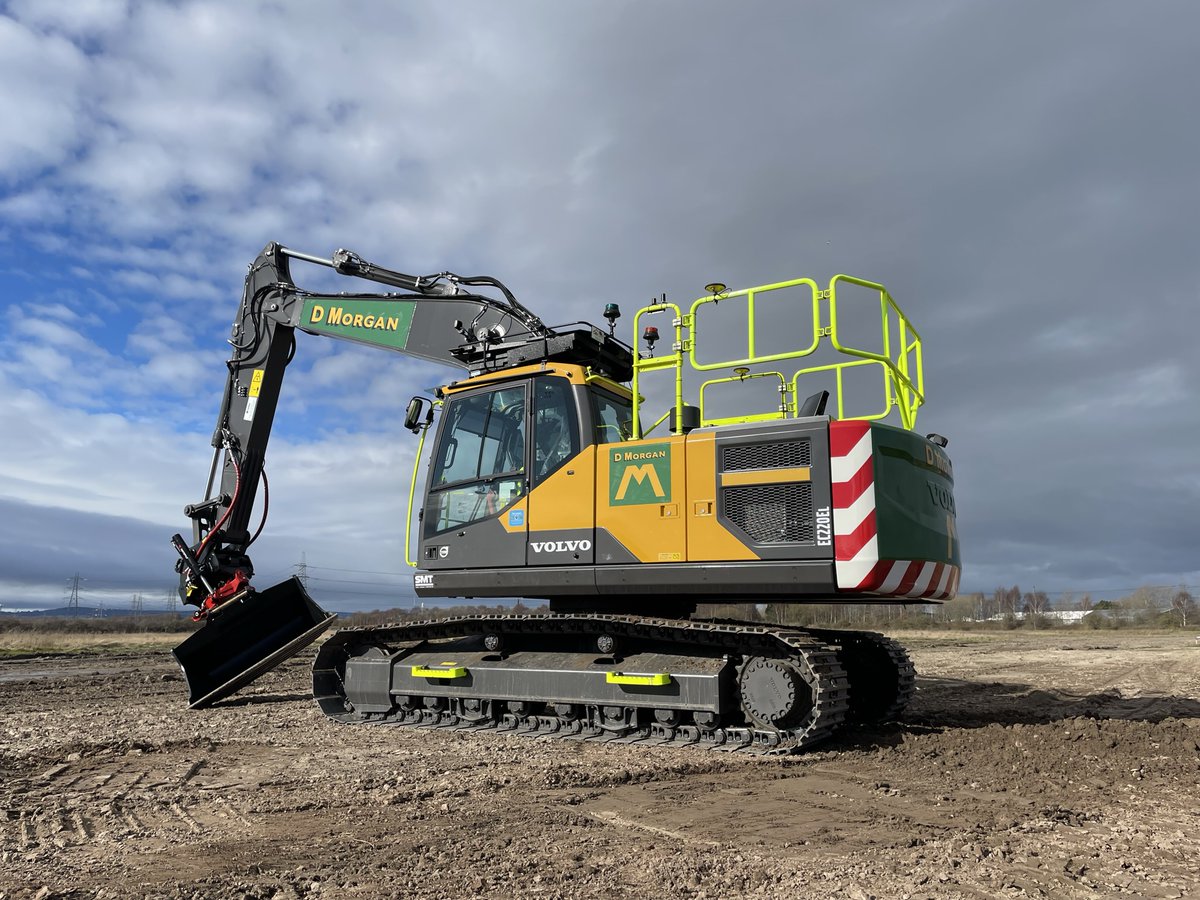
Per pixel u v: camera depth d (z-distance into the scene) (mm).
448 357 10273
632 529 7805
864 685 9047
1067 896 3658
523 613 8992
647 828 4781
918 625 54562
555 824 4859
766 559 7227
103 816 5188
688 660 7828
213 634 11133
